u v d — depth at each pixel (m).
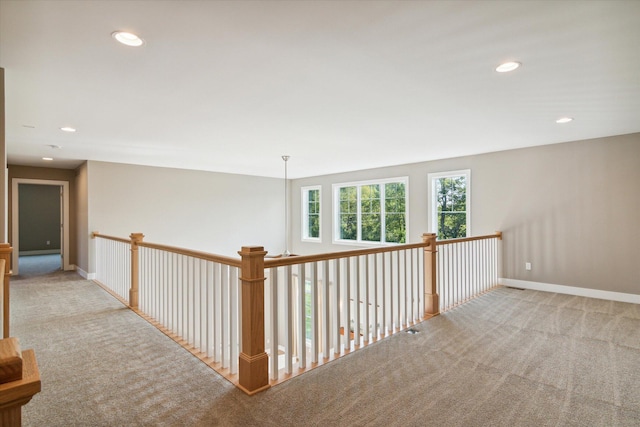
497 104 3.18
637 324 3.48
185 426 1.83
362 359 2.66
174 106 3.19
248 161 6.37
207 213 7.71
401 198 6.90
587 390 2.19
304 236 9.03
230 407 2.01
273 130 4.09
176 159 6.15
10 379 0.61
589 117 3.61
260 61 2.30
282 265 2.36
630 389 2.21
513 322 3.56
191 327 3.00
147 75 2.51
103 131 4.10
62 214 7.25
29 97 2.93
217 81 2.62
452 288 4.30
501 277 5.46
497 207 5.49
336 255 2.76
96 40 2.00
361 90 2.82
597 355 2.72
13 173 6.74
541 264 5.06
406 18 1.82
